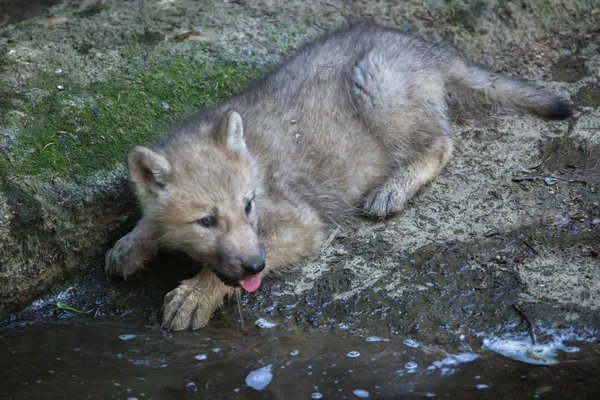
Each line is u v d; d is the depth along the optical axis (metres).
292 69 10.87
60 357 8.36
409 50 11.22
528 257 9.09
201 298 8.73
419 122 10.88
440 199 10.39
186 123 9.91
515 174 10.66
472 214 10.01
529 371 7.63
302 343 8.23
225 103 10.52
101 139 10.28
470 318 8.31
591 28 13.99
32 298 9.37
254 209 8.72
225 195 8.31
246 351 8.20
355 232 9.99
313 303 8.81
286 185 9.78
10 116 10.20
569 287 8.54
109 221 9.91
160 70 11.64
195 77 11.66
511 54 13.45
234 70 11.95
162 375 7.93
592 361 7.69
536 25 13.89
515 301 8.44
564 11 14.20
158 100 11.11
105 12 13.11
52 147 9.93
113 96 10.95
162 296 9.22
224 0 13.61
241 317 8.76
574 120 11.62
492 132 11.55
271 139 9.96
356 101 10.60
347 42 11.21
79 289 9.51
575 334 7.96
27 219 9.12
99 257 9.84
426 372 7.70
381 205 10.20
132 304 9.19
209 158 8.60
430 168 10.72
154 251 9.61
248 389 7.63
